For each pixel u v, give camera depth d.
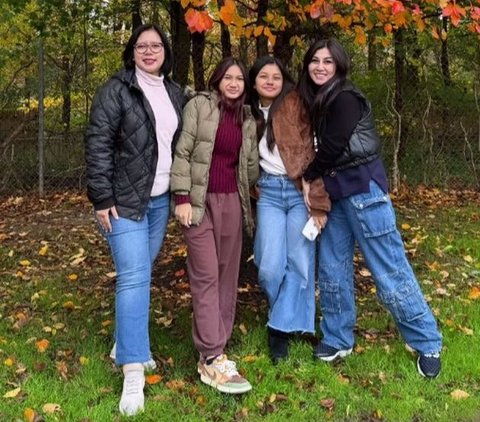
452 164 9.83
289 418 3.32
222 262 3.78
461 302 4.96
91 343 4.22
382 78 9.81
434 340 3.77
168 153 3.53
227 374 3.52
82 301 5.14
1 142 9.16
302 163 3.75
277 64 3.78
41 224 7.79
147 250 3.50
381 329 4.44
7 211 8.52
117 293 3.47
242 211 3.78
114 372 3.81
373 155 3.66
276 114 3.78
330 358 3.93
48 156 9.24
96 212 3.42
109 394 3.56
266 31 4.49
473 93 9.84
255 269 5.25
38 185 9.23
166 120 3.48
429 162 9.76
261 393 3.55
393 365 3.89
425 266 5.98
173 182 3.54
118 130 3.39
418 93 9.67
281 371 3.79
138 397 3.37
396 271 3.74
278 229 3.83
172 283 5.41
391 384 3.65
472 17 4.23
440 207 8.70
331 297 3.92
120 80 3.41
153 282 5.45
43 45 9.28
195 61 9.45
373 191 3.64
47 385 3.61
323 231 3.88
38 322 4.67
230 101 3.62
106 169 3.36
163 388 3.60
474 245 6.65
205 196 3.58
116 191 3.41
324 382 3.68
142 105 3.40
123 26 11.84
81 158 9.37
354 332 4.39
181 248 6.34
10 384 3.63
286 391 3.59
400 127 9.40
